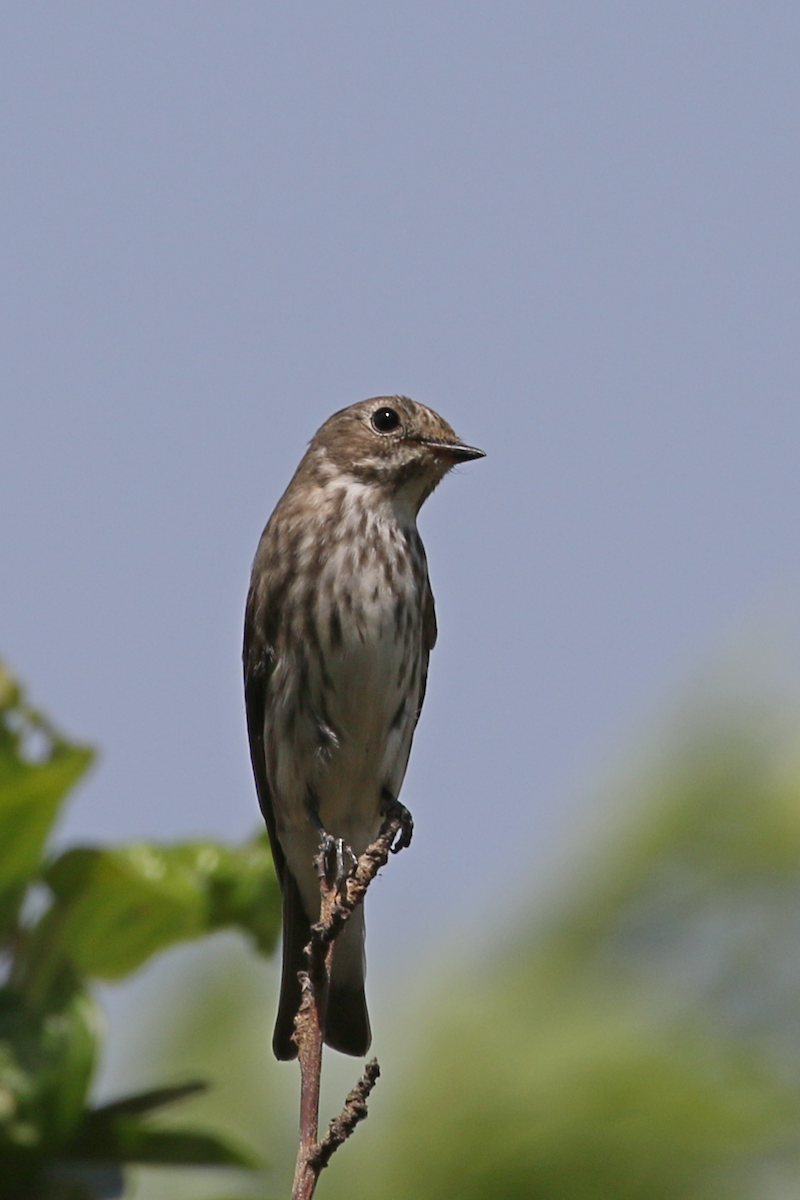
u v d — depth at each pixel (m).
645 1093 10.35
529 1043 10.63
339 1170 10.52
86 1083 7.16
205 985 12.05
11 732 7.94
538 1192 10.00
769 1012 11.09
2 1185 7.14
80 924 7.95
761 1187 10.13
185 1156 7.35
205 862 8.15
